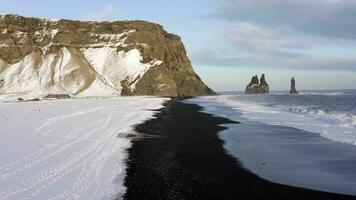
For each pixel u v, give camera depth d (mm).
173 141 27656
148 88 122875
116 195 14820
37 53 126250
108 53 135875
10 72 117688
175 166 19875
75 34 137750
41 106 54594
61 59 126938
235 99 99500
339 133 30328
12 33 127188
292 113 51281
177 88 137875
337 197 15047
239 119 43750
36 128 30375
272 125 37312
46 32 133125
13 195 14195
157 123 38656
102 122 36812
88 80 119938
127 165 19688
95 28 142500
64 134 28250
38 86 112312
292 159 21688
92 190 15234
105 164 19594
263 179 17500
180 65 148375
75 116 41156
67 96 102938
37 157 20141
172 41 152000
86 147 23688
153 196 14836
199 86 146375
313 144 26172
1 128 29312
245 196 15078
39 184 15625
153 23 145875
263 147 25469
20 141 24281
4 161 18922
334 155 22547
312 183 16938
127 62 133125
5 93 106500
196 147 25391
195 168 19531
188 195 15070
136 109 55719
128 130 32625
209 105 70938
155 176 17719
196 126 36875
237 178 17688
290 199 14773
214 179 17453
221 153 23500
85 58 134000
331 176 18062
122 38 140250
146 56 134375
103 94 113562
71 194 14625
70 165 18906
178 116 47000
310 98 100188
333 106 63500
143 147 25031
